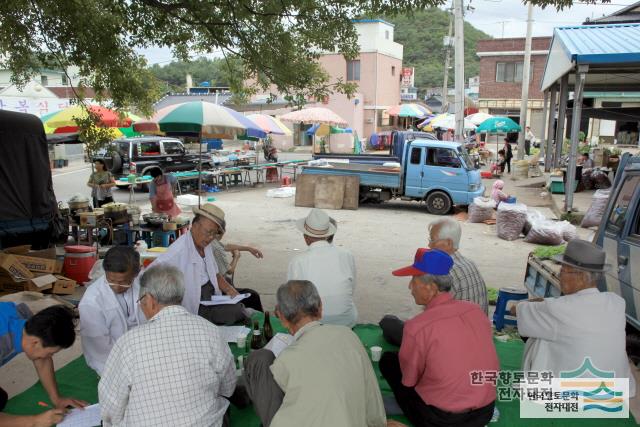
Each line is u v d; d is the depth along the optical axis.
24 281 6.44
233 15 8.13
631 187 4.73
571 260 3.33
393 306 6.70
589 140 29.72
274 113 32.22
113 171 17.88
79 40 8.30
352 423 2.48
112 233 8.76
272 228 11.80
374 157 17.05
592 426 3.52
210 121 8.11
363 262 8.95
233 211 14.10
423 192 14.02
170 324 2.73
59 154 27.06
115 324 3.90
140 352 2.65
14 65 10.16
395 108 33.22
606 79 16.16
